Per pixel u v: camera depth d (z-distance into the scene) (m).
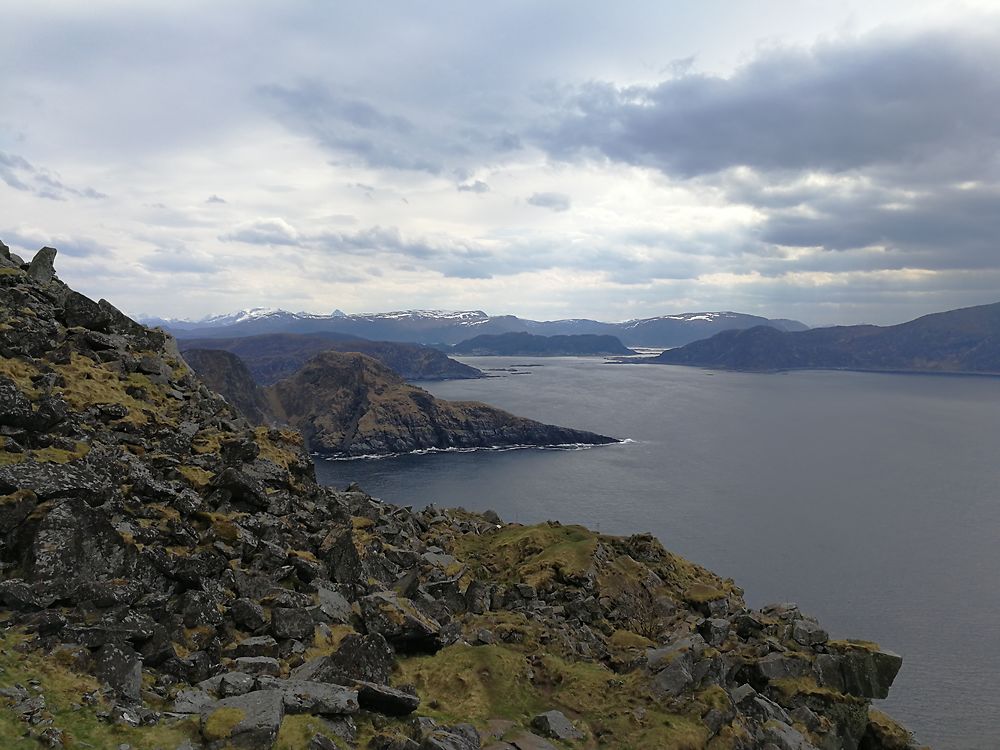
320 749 21.20
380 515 55.97
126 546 26.19
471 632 41.12
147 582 26.58
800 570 150.25
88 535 25.00
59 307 46.38
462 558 60.19
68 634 21.80
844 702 44.34
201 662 24.38
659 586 56.19
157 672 23.09
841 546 168.12
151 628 23.62
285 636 29.05
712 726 35.34
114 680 20.92
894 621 123.56
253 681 23.66
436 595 45.47
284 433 51.03
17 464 26.27
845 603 132.00
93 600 23.64
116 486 29.73
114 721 19.05
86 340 44.69
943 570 151.00
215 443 40.97
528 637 42.31
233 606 28.84
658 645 46.50
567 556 56.44
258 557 33.50
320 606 32.66
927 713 92.81
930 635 117.69
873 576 146.88
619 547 62.25
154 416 40.00
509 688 35.03
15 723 17.20
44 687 19.06
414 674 33.97
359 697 26.25
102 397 38.53
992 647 113.19
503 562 59.38
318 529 40.44
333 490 58.50
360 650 28.75
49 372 37.28
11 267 47.03
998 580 145.12
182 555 28.95
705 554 160.00
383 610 35.19
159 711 20.86
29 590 22.28
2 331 38.31
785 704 43.78
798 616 53.06
